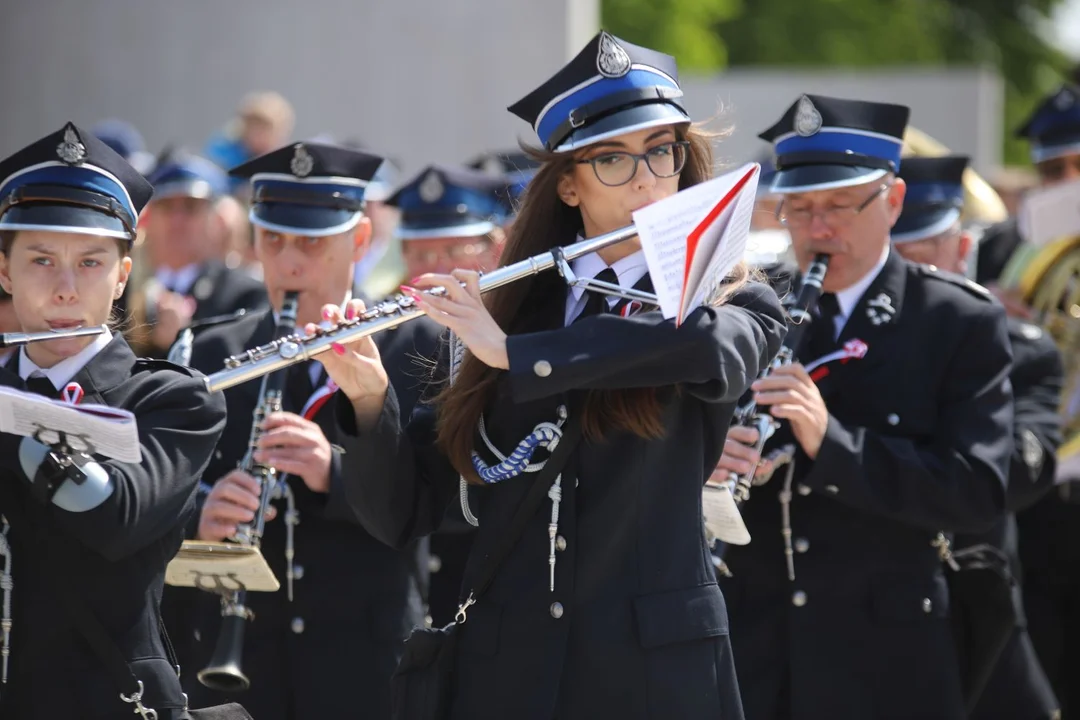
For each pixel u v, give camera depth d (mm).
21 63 53062
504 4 50812
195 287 33844
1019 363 24391
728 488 18766
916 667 20953
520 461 15820
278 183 22297
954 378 21453
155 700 15523
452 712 15984
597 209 16141
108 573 15555
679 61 95750
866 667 20938
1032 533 28422
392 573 21703
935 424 21391
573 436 15750
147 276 35312
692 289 14320
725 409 16078
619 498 15625
